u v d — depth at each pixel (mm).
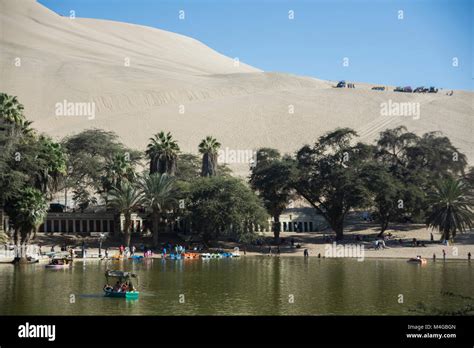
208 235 125812
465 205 123688
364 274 87750
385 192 128125
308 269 94438
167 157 133250
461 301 63875
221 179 127062
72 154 148125
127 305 62188
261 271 91500
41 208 104125
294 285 76062
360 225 149375
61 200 165875
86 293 68750
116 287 67438
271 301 64688
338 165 136125
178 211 126875
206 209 120875
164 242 130000
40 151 110438
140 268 95312
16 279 79625
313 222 150750
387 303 63281
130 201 119750
